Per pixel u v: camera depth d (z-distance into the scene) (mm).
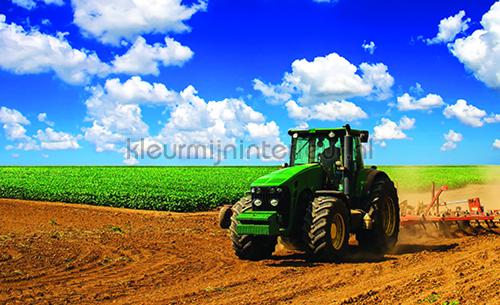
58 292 8492
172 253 12289
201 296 8039
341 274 9469
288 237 11188
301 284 8695
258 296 7926
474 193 32906
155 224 19094
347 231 11156
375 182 12531
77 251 12289
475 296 7328
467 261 10148
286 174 11070
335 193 11180
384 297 7602
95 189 30594
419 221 13773
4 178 44531
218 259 11469
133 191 28469
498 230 14617
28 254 11750
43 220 20641
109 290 8609
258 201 10906
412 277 8891
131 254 12148
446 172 62531
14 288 8766
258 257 11297
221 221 11555
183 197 24500
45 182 38281
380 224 12125
